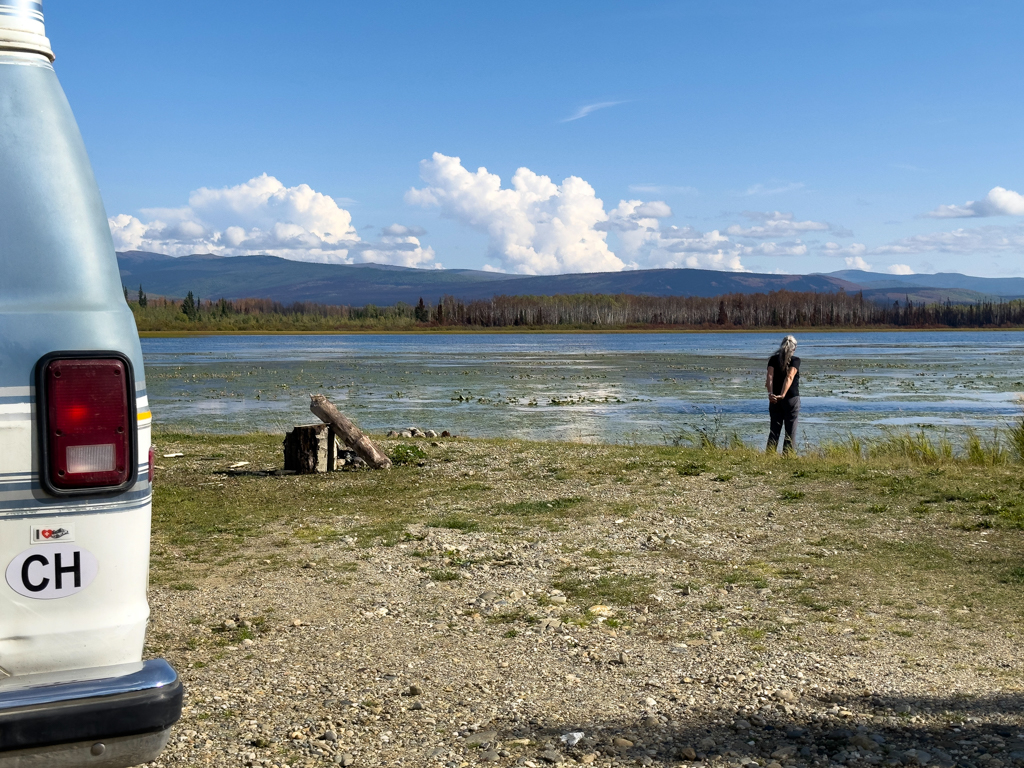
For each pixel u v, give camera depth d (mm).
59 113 2975
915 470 11055
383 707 4289
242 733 3980
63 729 2699
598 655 5039
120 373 2893
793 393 13297
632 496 9820
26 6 2943
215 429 23281
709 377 46562
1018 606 5840
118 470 2877
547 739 3918
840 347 99688
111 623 2898
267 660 4977
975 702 4254
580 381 43594
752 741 3875
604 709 4250
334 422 11750
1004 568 6742
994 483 10008
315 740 3904
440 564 7168
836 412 28062
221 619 5758
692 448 13922
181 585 6523
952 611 5754
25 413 2773
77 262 2898
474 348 101000
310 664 4914
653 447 13734
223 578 6750
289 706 4297
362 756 3760
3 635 2768
